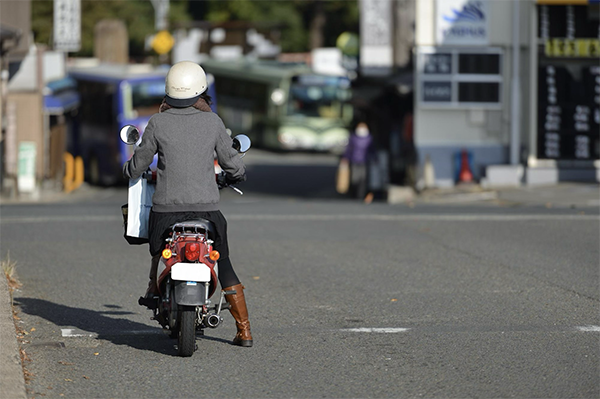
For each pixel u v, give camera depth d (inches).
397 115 3499.0
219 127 759.1
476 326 887.1
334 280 1155.3
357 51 5521.7
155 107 3686.0
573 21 2854.3
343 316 942.4
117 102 3639.3
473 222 1774.1
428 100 2876.5
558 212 1967.3
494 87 2881.4
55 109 3459.6
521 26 2869.1
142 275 1192.8
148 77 3681.1
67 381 703.1
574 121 2869.1
